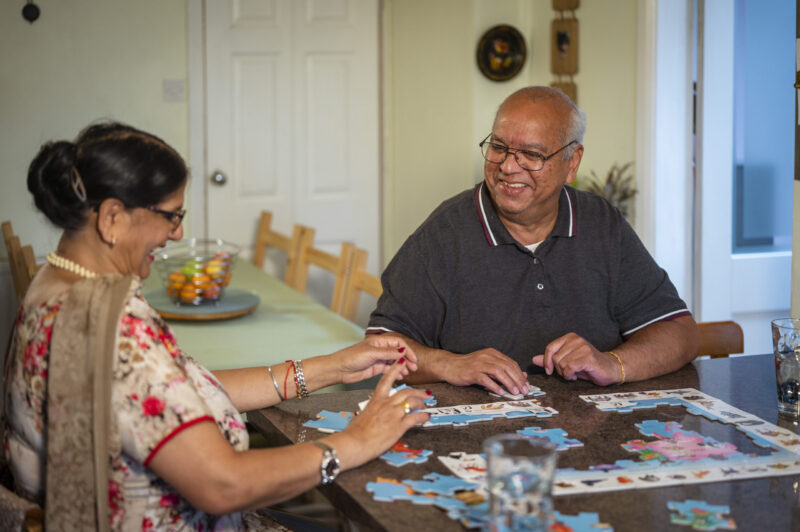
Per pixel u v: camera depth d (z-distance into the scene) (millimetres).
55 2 4266
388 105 4855
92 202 1351
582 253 2021
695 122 3654
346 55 4758
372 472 1373
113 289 1288
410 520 1209
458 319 2027
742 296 3643
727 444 1467
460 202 2068
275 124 4688
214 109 4578
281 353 2533
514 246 1998
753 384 1820
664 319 2027
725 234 3576
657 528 1174
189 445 1256
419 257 2033
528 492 1091
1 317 4273
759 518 1204
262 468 1292
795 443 1471
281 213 4754
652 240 3650
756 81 3598
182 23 4480
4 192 4281
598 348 2051
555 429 1540
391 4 4754
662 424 1565
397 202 4883
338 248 4883
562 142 1891
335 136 4797
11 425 1407
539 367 2016
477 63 4254
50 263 1408
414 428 1556
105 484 1270
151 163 1372
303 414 1659
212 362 2414
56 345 1286
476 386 1806
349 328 2871
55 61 4301
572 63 4043
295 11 4648
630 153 3762
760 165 3645
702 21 3477
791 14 3604
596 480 1320
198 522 1399
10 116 4258
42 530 1312
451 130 4418
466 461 1409
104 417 1254
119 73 4414
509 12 4285
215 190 4629
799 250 2307
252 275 3777
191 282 2957
